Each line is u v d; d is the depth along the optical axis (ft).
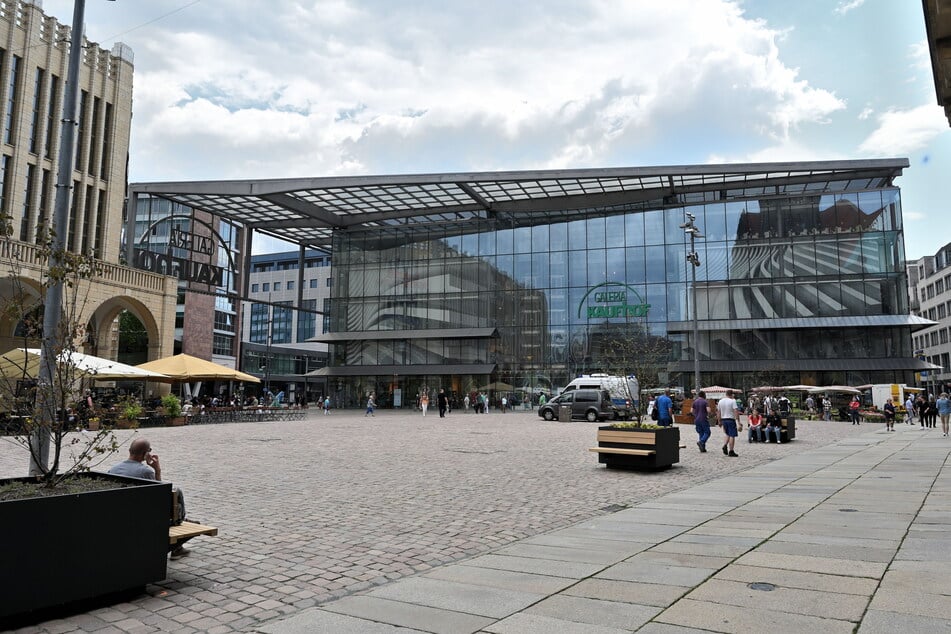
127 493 17.81
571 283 182.60
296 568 21.25
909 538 23.88
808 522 27.71
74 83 27.66
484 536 26.16
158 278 131.85
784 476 44.86
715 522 28.32
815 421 136.15
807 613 15.79
